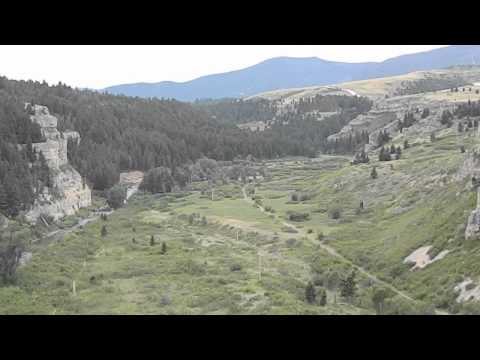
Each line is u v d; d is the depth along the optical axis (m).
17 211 99.88
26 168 110.88
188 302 60.25
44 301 62.91
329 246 89.75
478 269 58.16
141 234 105.69
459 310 53.78
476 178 79.81
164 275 73.69
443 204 82.62
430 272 64.75
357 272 73.81
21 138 120.06
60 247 90.81
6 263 71.50
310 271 75.88
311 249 88.06
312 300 60.28
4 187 100.62
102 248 94.19
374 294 59.50
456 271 60.84
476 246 63.28
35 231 98.00
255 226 108.69
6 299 63.09
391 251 77.81
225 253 87.50
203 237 102.88
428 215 83.12
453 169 99.44
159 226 114.12
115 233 106.88
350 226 100.50
